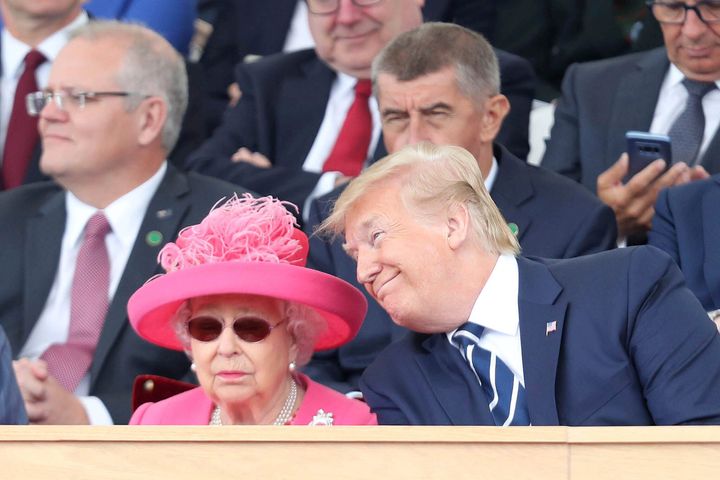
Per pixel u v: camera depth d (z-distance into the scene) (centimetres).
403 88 1758
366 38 2061
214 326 1268
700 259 1741
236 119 2169
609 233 1775
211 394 1283
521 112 2133
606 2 2467
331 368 1722
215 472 1020
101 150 1859
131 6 2380
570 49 2470
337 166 2081
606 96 2117
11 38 2219
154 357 1786
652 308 1306
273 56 2212
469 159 1334
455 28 1786
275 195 2033
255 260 1287
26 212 1920
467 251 1312
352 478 1017
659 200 1798
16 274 1872
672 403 1274
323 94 2153
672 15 1997
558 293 1320
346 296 1297
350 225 1326
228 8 2495
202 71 2353
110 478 1021
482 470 1016
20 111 2178
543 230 1758
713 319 1617
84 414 1694
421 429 1020
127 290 1816
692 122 2011
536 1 2506
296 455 1020
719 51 1984
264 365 1273
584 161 2088
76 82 1872
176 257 1316
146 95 1881
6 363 1402
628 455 1011
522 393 1300
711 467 1006
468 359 1316
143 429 1025
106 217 1870
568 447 1016
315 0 2059
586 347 1298
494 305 1312
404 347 1372
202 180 1919
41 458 1023
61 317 1852
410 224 1302
